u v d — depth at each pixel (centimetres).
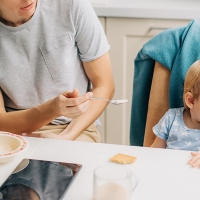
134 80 148
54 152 103
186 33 134
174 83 135
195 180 88
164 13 190
